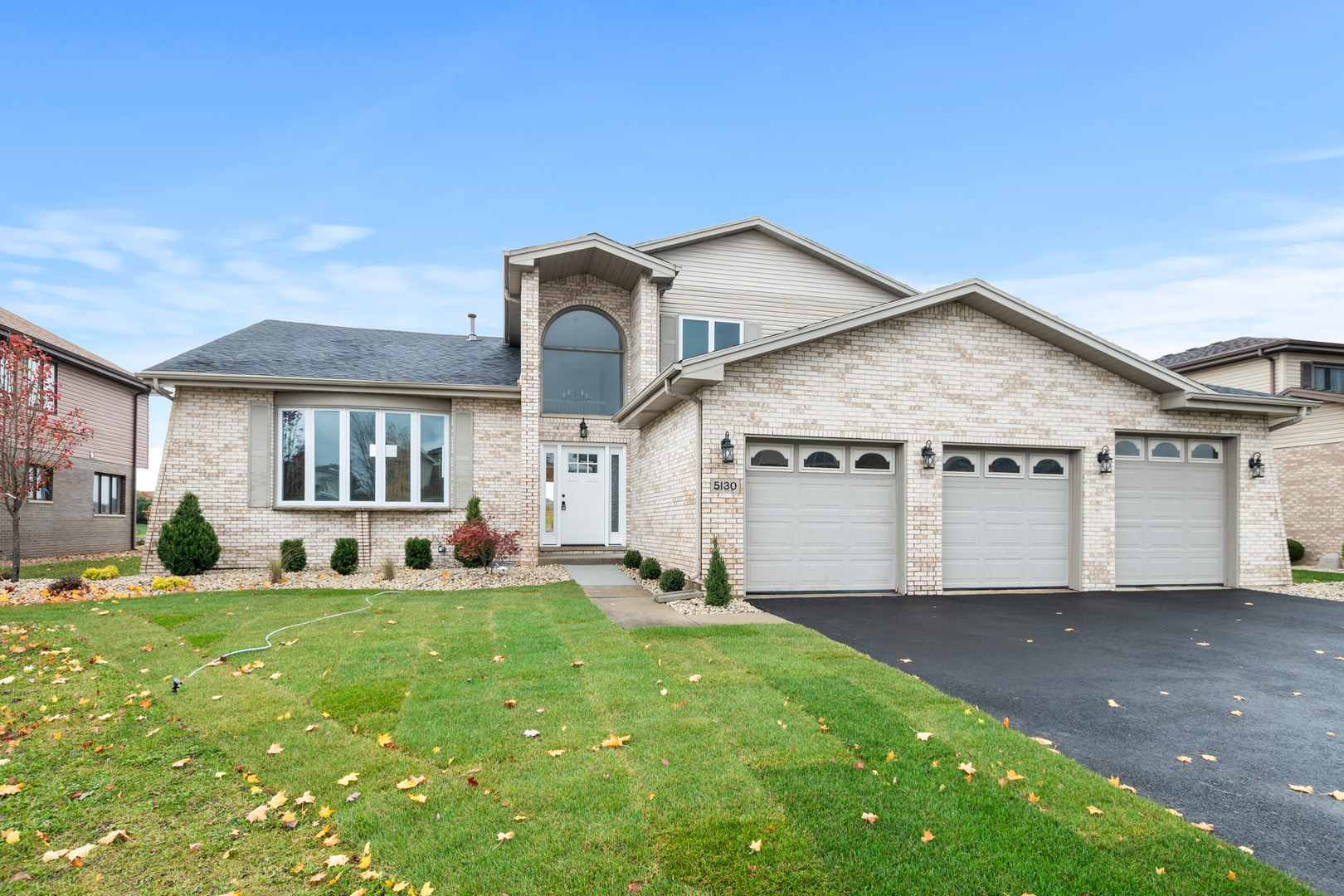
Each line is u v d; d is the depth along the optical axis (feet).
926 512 36.35
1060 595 36.78
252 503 45.01
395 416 47.60
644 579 39.14
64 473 62.28
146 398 76.64
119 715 16.01
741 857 9.84
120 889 9.34
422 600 32.14
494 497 48.80
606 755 13.42
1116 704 17.48
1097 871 9.56
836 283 53.72
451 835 10.46
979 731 14.84
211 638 23.70
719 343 51.37
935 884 9.27
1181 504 40.83
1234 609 32.30
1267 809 11.85
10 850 10.33
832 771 12.67
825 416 35.42
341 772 12.72
